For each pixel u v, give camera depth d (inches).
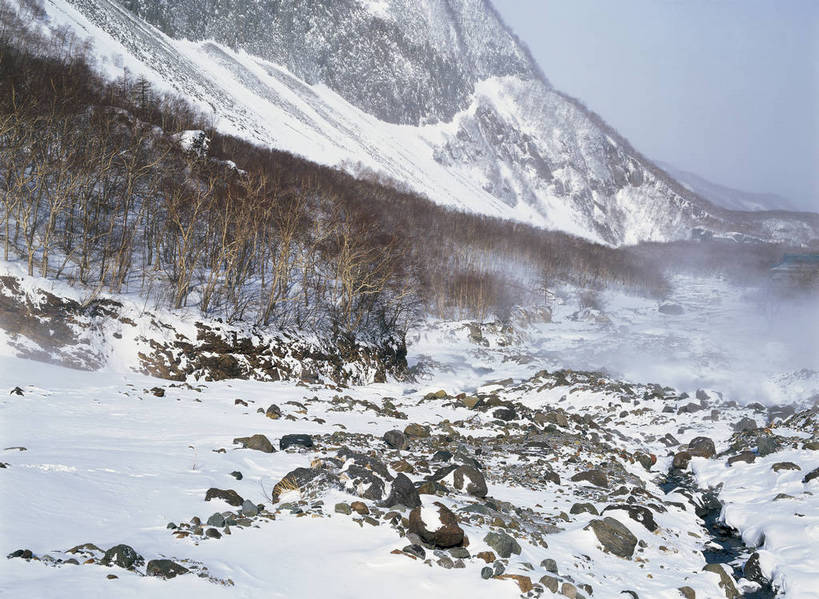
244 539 376.5
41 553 312.3
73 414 797.9
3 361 1159.6
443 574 360.8
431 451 805.2
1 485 407.5
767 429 1003.3
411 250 3786.9
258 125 7603.4
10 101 2285.9
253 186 2581.2
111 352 1398.9
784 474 733.9
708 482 796.0
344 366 1899.6
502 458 847.7
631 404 1391.5
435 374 2507.4
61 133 2108.8
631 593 403.5
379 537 402.3
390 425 1006.4
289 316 1903.3
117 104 3725.4
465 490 596.4
